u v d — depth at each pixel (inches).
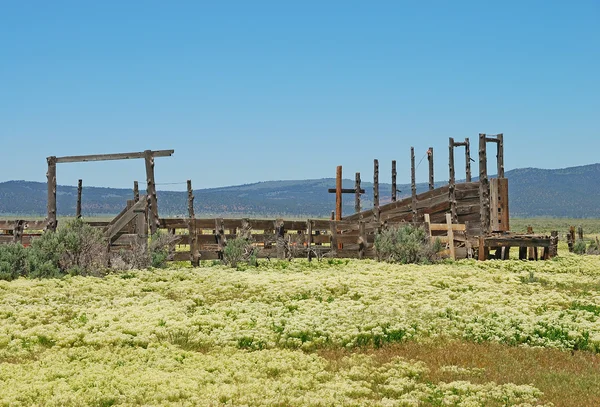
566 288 999.0
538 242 1381.6
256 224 1320.1
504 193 1473.9
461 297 872.9
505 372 535.8
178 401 455.2
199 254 1239.5
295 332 642.2
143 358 570.6
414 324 688.4
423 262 1293.1
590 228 5438.0
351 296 887.1
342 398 459.8
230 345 624.4
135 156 1245.7
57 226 1273.4
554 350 608.7
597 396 471.5
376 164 1595.7
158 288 952.9
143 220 1202.6
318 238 1342.3
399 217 1571.1
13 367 534.9
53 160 1274.6
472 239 1424.7
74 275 1073.5
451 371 538.3
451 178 1488.7
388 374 525.0
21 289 920.9
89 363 550.3
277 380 509.7
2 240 1268.5
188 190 1416.1
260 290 928.9
